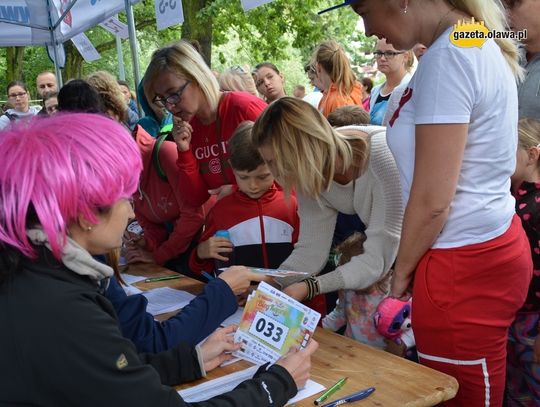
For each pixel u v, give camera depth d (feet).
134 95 19.95
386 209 6.26
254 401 3.83
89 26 18.89
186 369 4.79
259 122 6.22
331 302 8.42
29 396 3.04
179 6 12.59
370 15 5.36
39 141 3.15
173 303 6.91
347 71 13.67
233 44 66.18
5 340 2.98
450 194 4.95
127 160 3.32
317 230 6.92
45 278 3.10
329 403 4.33
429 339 5.39
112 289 5.06
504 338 5.38
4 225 3.05
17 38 22.03
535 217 6.79
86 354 3.02
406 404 4.29
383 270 6.36
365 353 5.23
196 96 8.32
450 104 4.80
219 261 8.03
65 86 8.05
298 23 45.21
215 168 8.80
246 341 5.24
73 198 3.10
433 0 5.01
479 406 5.38
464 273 5.14
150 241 9.72
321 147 5.92
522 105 8.34
